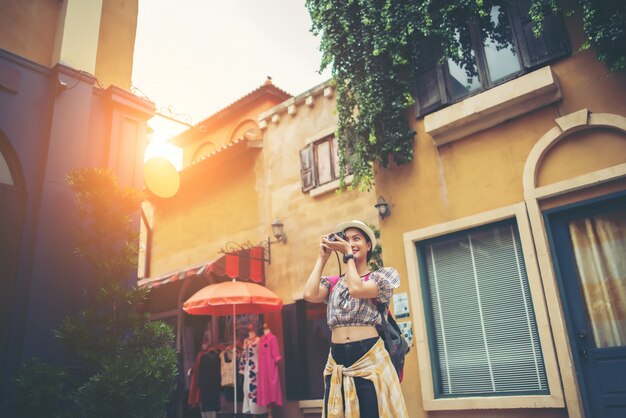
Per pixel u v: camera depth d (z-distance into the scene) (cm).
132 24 758
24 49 628
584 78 582
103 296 517
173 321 1152
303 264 977
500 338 606
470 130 657
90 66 662
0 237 554
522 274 602
